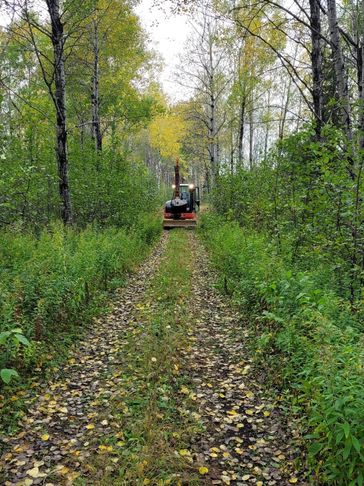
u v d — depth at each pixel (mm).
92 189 14945
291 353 5352
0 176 10453
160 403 4863
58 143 12266
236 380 5602
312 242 7473
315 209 6793
